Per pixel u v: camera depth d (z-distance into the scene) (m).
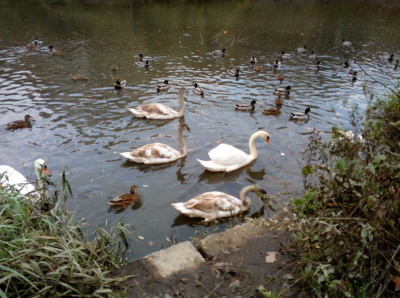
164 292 2.15
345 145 2.70
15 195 2.39
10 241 1.92
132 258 3.24
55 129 5.88
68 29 13.70
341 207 2.35
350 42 13.35
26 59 9.98
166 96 7.71
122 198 4.00
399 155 2.15
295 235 2.39
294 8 20.22
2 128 5.82
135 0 19.84
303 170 2.72
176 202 4.18
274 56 11.44
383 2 21.94
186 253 2.44
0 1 17.92
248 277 2.25
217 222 3.83
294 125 6.35
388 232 1.93
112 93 7.73
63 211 2.82
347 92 8.18
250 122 6.47
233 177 4.76
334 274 2.10
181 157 5.22
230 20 16.61
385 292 1.93
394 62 10.90
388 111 2.74
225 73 9.52
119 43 12.09
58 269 1.91
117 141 5.59
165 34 13.59
